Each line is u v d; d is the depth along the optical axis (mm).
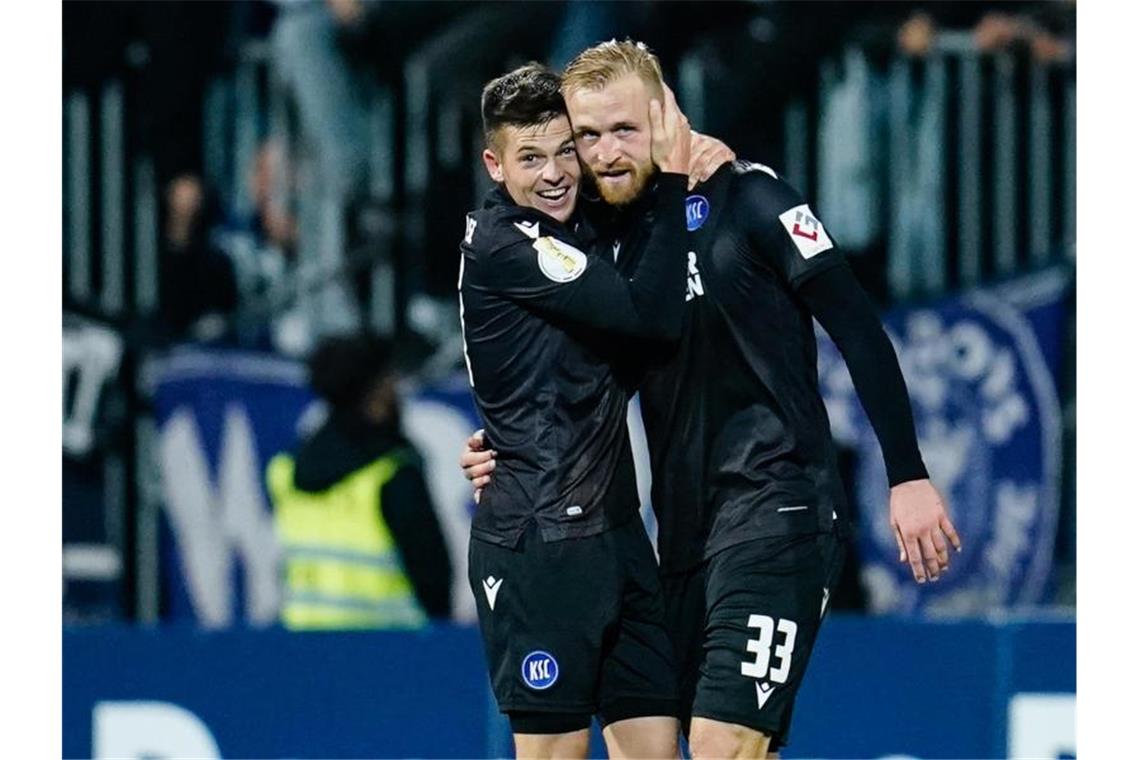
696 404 15109
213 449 29203
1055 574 29594
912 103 29906
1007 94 30062
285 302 29547
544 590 14891
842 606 28953
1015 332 29953
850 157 29828
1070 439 29828
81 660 23531
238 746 23500
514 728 15242
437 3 29531
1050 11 30031
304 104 29547
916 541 14430
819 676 22922
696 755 14445
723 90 29594
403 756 23344
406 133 29656
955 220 30109
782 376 14977
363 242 29609
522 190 15031
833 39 29750
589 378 14977
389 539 28359
